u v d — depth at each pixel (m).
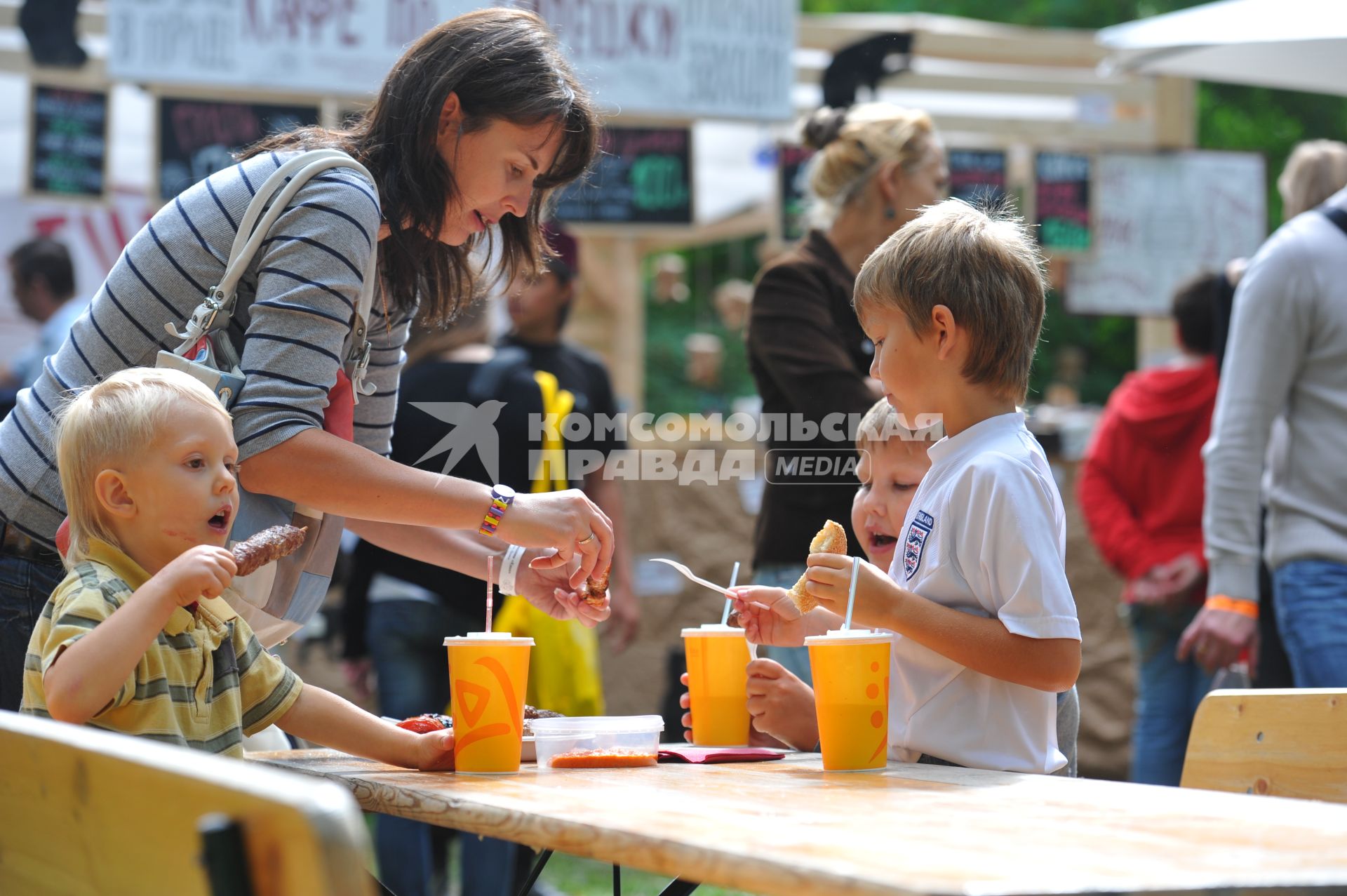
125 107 12.55
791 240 11.81
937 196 5.67
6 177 12.48
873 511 4.33
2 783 2.25
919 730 3.56
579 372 7.95
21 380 11.12
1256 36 8.06
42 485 3.61
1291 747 3.45
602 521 3.65
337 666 9.91
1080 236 12.23
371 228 3.66
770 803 2.54
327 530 3.94
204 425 3.23
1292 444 5.98
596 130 4.16
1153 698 8.20
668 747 3.77
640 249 15.27
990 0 29.50
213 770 1.67
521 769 3.38
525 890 3.68
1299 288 5.89
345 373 3.84
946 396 3.74
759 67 11.09
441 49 3.83
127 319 3.66
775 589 3.79
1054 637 3.33
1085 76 12.28
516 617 6.89
